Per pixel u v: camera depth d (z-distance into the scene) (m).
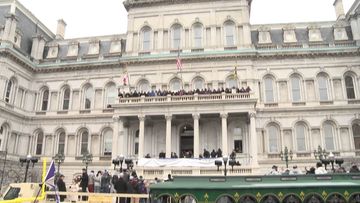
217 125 45.16
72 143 50.91
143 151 42.59
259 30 51.06
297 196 15.44
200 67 48.47
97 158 49.19
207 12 51.22
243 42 48.97
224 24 50.56
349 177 16.27
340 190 15.27
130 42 51.69
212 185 16.20
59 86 53.59
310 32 50.44
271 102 47.09
